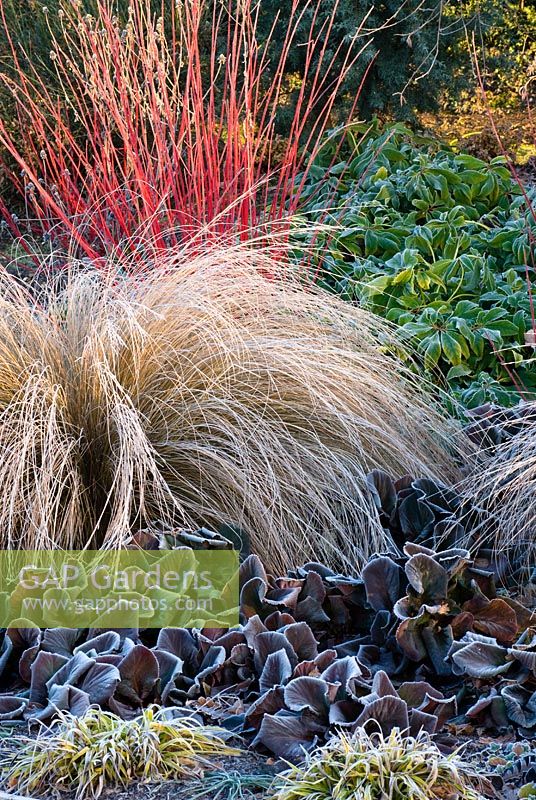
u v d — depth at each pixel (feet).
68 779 7.30
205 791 7.16
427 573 9.09
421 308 16.30
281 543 10.76
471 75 26.73
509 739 7.82
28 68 23.53
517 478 10.46
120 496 10.29
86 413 11.41
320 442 11.59
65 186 17.02
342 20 23.84
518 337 15.56
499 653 8.37
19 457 10.38
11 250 20.89
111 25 16.08
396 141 22.25
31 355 11.89
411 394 13.34
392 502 11.22
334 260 17.83
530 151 26.96
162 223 16.85
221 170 19.93
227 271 13.14
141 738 7.48
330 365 12.14
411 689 7.98
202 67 24.18
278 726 7.56
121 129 15.65
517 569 10.61
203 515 10.91
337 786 6.74
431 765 6.97
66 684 7.97
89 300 12.81
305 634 8.78
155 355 11.74
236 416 11.41
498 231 18.17
